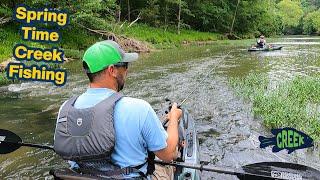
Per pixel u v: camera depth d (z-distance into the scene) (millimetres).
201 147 6566
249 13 51281
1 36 19641
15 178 5562
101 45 2654
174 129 2934
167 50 28219
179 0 39969
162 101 9969
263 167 3027
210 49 28609
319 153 6234
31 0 22672
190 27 45094
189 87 11805
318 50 26531
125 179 2574
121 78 2711
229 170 3004
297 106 8773
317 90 10555
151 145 2621
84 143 2521
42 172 5750
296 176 2982
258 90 10711
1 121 8266
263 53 24000
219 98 10164
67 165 5980
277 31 69000
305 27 78938
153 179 3342
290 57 21109
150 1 38656
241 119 8156
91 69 2629
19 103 9945
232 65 17516
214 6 47438
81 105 2633
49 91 11523
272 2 82000
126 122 2549
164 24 40906
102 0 27875
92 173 2590
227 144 6699
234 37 48281
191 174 4078
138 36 31375
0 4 23531
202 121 8047
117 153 2570
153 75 14469
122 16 39438
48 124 8047
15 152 6465
